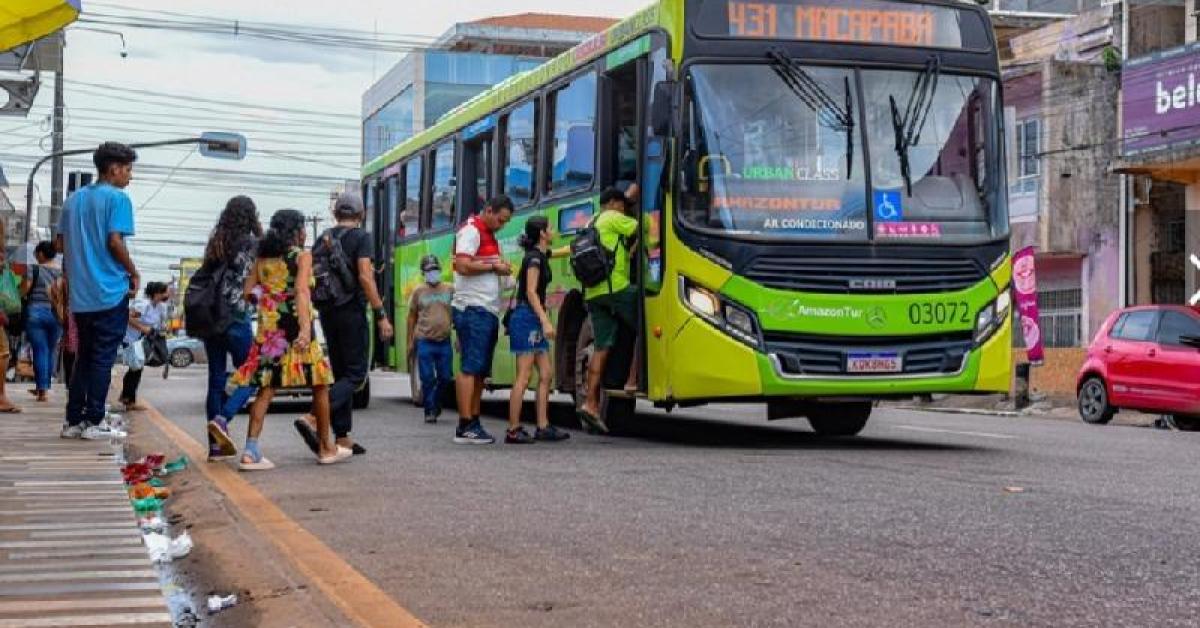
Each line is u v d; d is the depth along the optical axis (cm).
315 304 1034
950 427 1612
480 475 934
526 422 1533
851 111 1136
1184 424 1959
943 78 1170
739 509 754
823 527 687
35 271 1652
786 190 1112
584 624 484
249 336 1046
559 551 629
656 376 1154
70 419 1105
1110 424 2078
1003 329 1149
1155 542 638
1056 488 848
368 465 1002
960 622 477
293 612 504
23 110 1723
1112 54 3145
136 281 1103
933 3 1177
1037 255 3269
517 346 1200
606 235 1188
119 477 862
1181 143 2680
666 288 1127
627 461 1025
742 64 1130
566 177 1370
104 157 1070
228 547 650
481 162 1664
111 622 474
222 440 995
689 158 1113
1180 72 2684
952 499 792
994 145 1174
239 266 1033
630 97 1240
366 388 1795
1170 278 3014
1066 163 3234
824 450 1141
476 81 6956
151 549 636
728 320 1094
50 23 1047
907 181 1137
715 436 1327
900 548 625
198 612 526
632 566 589
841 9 1150
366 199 2250
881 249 1116
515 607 514
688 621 485
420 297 1501
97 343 1091
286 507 778
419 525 710
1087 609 495
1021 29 3647
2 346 1434
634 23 1216
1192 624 470
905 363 1112
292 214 977
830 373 1101
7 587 534
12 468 905
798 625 476
